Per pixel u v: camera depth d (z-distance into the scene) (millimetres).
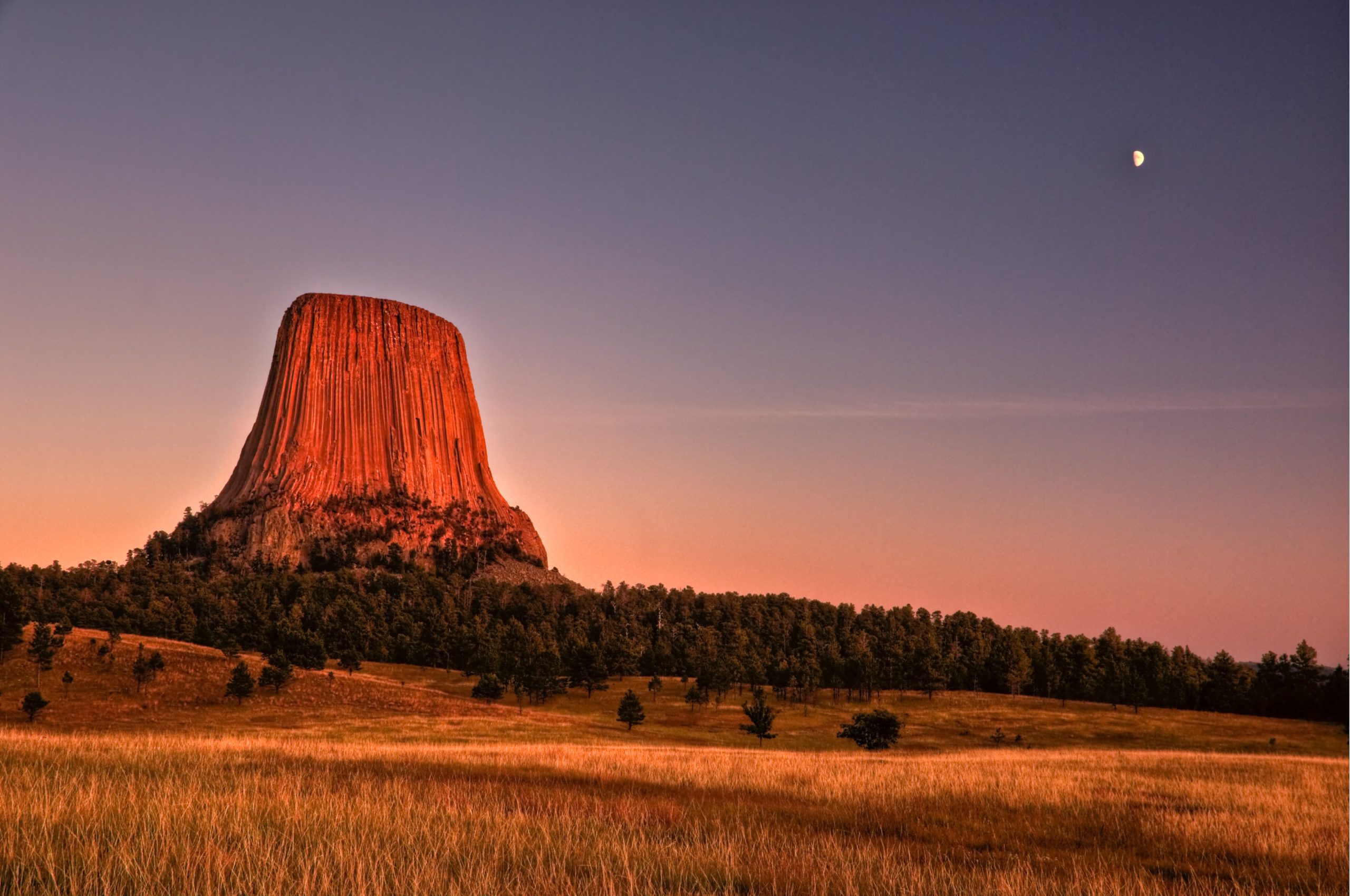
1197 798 30172
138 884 11945
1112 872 17344
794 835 19578
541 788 26047
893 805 26672
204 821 16047
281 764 28797
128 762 26172
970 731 113938
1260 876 18734
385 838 15711
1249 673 157875
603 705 126312
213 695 95375
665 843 17312
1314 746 111875
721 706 128125
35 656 100312
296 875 12969
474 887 12789
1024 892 14859
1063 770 39250
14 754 26438
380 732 79938
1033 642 193000
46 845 13359
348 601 189500
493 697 117500
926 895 14297
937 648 181625
